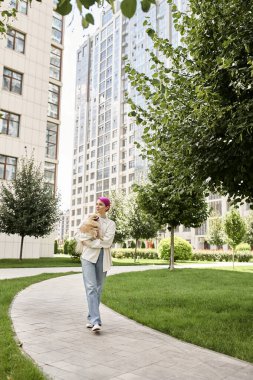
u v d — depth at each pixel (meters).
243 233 21.44
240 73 6.37
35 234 23.06
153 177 17.62
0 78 27.83
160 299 8.16
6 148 27.69
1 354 3.78
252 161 6.47
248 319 6.18
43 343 4.46
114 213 36.38
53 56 36.41
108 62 112.56
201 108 6.17
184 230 74.81
